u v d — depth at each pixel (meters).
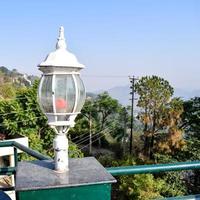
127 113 32.91
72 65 2.01
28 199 1.91
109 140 34.06
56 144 2.12
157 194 16.06
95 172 2.12
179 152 23.12
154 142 25.27
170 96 25.75
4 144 3.01
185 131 26.80
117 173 2.35
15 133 19.72
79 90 2.08
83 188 1.98
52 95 2.02
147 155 25.62
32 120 19.84
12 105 19.80
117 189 16.72
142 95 25.75
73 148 20.12
